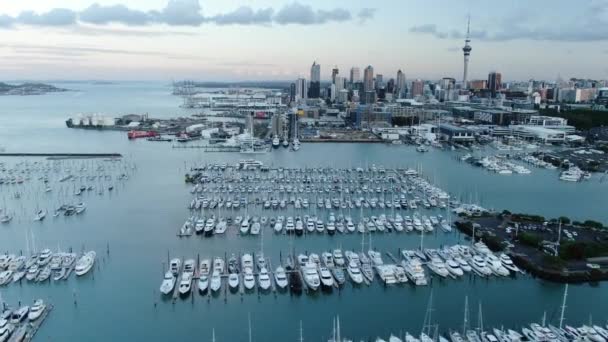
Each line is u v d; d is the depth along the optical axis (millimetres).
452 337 114562
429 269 155125
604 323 124000
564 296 130375
